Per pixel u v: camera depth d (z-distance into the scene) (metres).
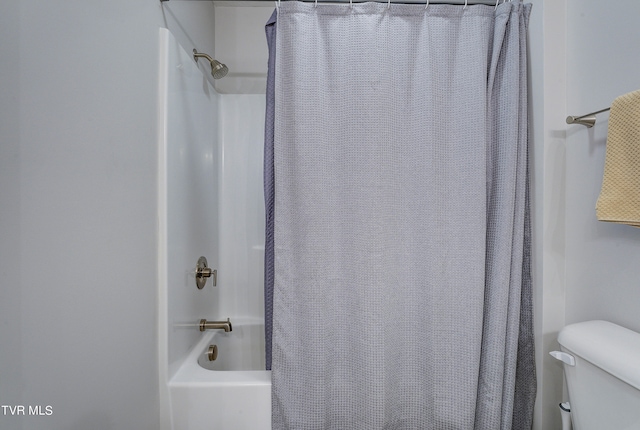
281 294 1.01
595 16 0.92
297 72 1.00
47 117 0.55
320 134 1.01
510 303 1.03
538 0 1.04
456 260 1.03
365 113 1.01
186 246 1.17
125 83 0.79
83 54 0.64
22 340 0.50
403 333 1.05
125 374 0.78
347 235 1.03
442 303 1.03
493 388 1.01
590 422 0.77
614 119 0.77
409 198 1.04
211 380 1.00
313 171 1.01
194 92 1.27
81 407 0.63
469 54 1.02
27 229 0.51
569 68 1.02
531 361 1.06
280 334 1.00
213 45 1.71
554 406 1.05
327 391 1.01
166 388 0.97
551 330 1.04
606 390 0.73
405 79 1.03
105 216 0.71
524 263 1.08
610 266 0.89
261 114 1.72
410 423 1.05
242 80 1.77
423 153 1.02
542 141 1.04
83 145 0.64
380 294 0.99
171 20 1.11
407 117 1.04
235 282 1.73
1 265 0.47
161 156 0.98
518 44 1.02
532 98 1.08
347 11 1.01
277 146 1.01
